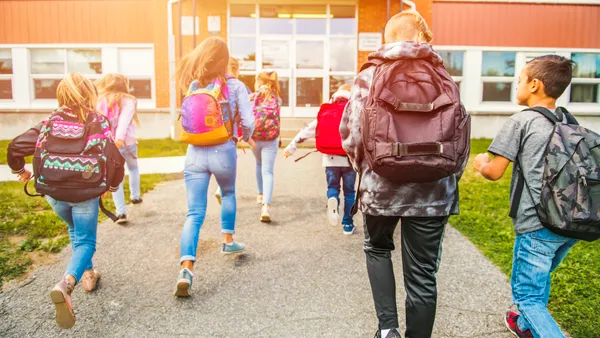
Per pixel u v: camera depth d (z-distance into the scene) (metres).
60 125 3.01
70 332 2.97
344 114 2.44
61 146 2.97
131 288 3.59
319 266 4.02
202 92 3.40
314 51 13.55
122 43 14.45
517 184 2.55
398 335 2.38
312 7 13.45
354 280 3.74
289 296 3.47
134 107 4.98
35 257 4.12
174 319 3.13
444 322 3.10
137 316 3.17
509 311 3.01
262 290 3.56
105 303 3.36
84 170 2.96
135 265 4.02
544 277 2.49
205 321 3.11
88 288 3.52
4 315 3.17
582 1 14.51
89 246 3.10
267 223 5.20
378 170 2.22
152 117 13.67
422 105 2.21
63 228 4.77
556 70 2.50
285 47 13.53
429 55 2.31
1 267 3.88
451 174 2.21
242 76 13.53
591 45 14.72
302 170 8.16
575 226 2.26
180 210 5.61
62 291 2.73
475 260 4.16
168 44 13.28
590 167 2.26
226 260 4.13
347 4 13.44
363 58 13.43
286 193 6.57
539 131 2.42
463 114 2.25
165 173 7.50
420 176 2.19
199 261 4.11
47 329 3.01
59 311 2.75
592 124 14.71
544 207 2.33
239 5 13.34
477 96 14.70
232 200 3.98
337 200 4.63
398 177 2.21
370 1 13.25
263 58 13.53
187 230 3.42
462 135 2.23
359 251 4.38
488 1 14.38
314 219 5.37
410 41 2.32
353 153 2.43
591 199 2.25
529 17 14.52
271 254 4.29
